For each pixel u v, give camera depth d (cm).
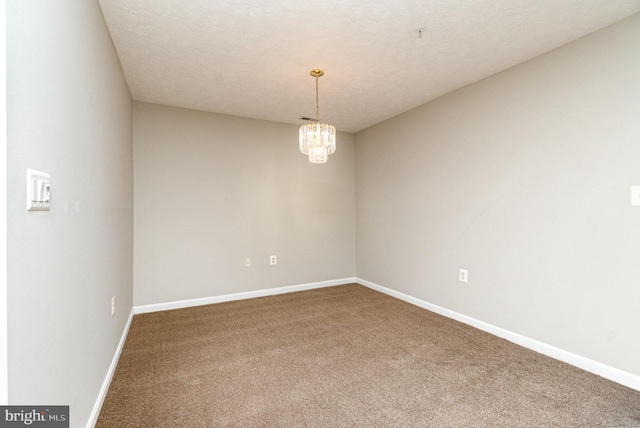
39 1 99
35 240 95
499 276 268
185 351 243
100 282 177
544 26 203
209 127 370
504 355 234
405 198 373
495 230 271
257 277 401
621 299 196
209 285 371
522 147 250
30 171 91
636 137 189
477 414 166
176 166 352
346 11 190
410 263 368
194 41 221
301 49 233
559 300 227
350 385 195
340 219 461
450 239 315
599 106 205
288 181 421
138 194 333
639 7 183
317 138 271
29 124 91
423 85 297
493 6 185
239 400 180
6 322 78
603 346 204
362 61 251
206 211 368
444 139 320
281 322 307
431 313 331
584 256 213
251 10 188
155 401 179
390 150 397
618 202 196
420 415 166
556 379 200
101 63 184
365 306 357
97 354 169
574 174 218
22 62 87
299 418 164
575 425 157
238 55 241
